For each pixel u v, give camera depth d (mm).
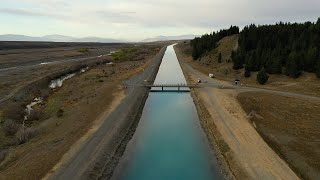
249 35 103938
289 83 70938
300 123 45531
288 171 33062
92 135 43281
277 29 104938
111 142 42375
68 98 65188
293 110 51281
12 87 75375
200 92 69625
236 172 34312
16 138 42188
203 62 115125
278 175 32375
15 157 36500
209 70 100375
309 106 52844
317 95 60312
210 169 36594
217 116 52625
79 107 56656
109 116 52156
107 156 38562
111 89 71812
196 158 39844
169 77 99938
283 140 40062
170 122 54750
